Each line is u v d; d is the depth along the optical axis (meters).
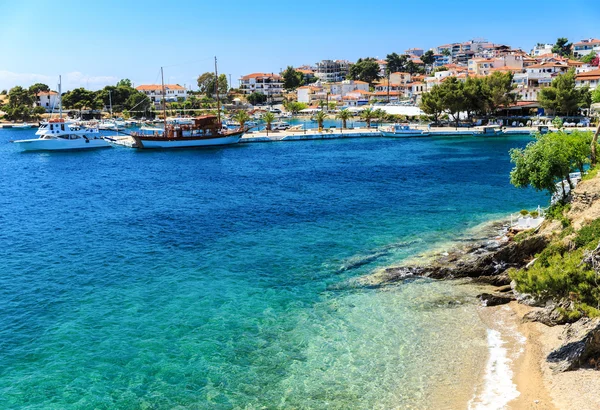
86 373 28.98
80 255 49.09
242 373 28.72
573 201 44.00
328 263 45.50
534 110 178.12
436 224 56.69
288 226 58.31
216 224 60.16
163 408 25.94
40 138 144.12
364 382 27.45
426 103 175.50
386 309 36.00
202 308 36.94
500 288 38.41
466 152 126.31
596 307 31.66
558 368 27.33
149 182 93.50
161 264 46.28
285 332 33.19
